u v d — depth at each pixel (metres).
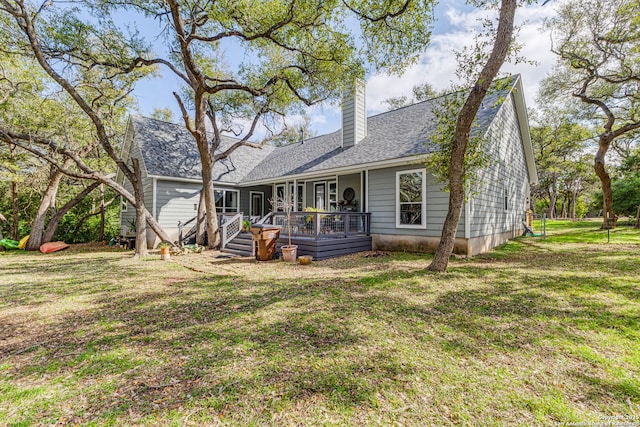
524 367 2.49
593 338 3.00
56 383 2.36
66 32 8.34
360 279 5.56
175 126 15.12
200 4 8.36
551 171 25.66
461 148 5.74
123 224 15.49
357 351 2.79
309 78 9.59
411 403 2.04
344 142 12.15
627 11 10.47
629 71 12.02
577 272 5.79
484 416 1.91
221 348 2.90
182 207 13.05
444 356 2.69
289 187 14.42
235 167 15.45
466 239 7.98
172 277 6.18
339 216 9.10
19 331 3.40
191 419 1.92
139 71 10.92
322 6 6.84
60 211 12.80
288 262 7.88
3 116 10.70
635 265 6.31
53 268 7.39
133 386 2.30
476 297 4.39
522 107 11.59
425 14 6.53
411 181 9.09
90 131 12.37
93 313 3.97
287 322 3.54
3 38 8.32
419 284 5.15
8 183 13.56
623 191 17.72
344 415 1.93
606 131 14.51
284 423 1.87
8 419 1.94
